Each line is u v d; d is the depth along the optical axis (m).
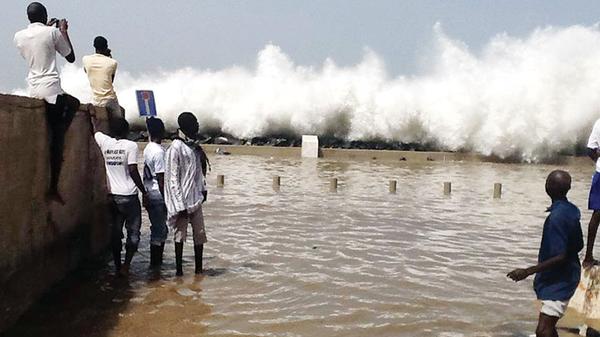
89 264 9.17
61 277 7.98
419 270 9.30
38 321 6.64
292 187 18.16
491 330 6.89
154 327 6.69
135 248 8.68
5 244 5.93
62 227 7.79
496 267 9.58
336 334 6.66
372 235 11.70
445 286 8.51
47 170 7.16
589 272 7.37
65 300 7.41
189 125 8.61
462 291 8.30
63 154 7.61
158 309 7.28
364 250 10.48
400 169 24.81
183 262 9.52
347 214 13.84
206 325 6.81
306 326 6.88
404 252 10.41
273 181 17.89
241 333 6.61
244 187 17.83
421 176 22.33
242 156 28.83
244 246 10.57
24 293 6.61
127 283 8.30
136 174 8.51
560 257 5.60
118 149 8.51
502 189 19.08
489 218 13.80
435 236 11.77
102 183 9.70
